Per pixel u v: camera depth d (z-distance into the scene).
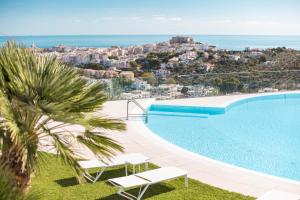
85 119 4.47
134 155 7.89
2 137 4.23
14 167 4.26
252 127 14.41
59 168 7.89
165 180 6.51
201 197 6.48
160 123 14.91
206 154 11.21
